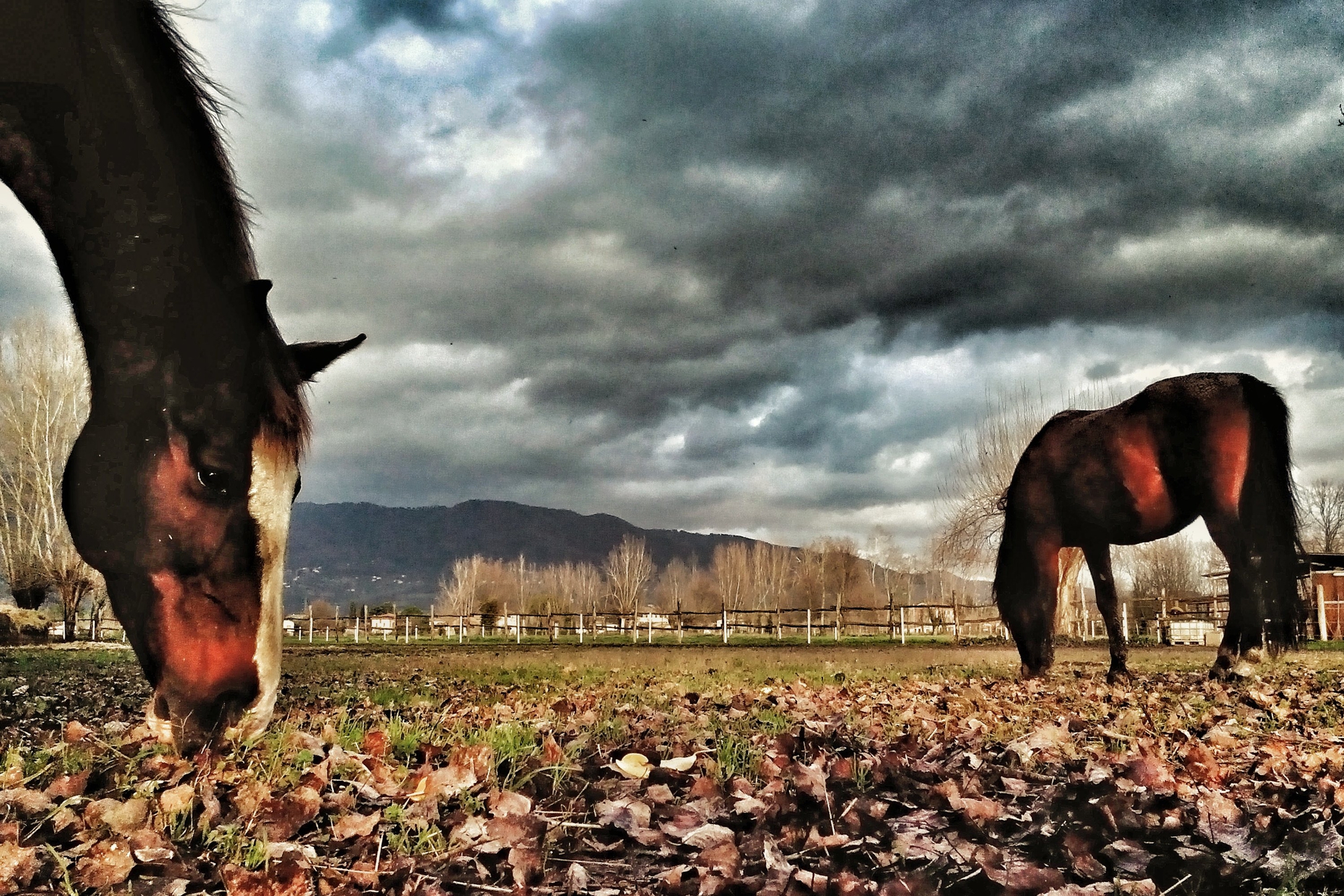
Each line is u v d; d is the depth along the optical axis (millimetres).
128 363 3414
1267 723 5820
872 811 3123
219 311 3461
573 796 3393
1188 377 8797
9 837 2695
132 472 3363
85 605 38500
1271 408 8391
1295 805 3311
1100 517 9312
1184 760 4133
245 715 3428
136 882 2475
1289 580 8242
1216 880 2488
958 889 2453
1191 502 8758
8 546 32938
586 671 12078
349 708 6699
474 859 2641
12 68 3414
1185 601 27016
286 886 2379
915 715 5793
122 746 3896
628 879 2605
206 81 3871
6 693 8516
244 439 3436
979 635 30484
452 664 14852
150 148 3486
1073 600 27938
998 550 10234
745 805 3168
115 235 3434
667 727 5160
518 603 54031
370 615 45719
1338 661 13117
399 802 3264
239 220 3740
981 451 29047
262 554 3459
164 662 3359
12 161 3506
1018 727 5227
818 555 56250
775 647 22906
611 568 60219
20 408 32719
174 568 3361
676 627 32219
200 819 2943
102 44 3479
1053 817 3020
